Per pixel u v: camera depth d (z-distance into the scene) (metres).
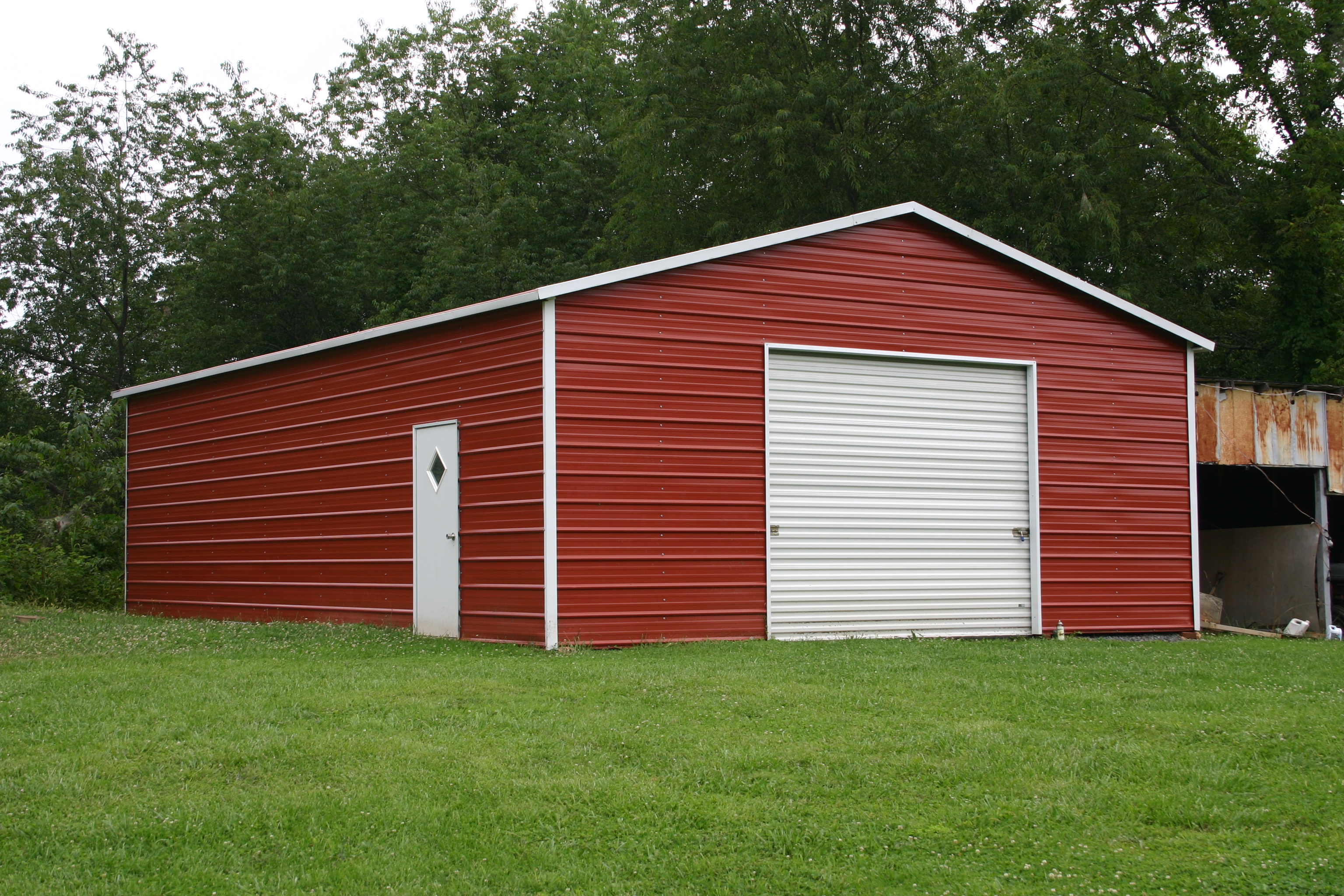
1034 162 28.28
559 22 39.62
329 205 36.94
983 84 29.08
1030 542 14.04
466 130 37.62
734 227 29.88
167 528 16.95
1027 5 29.97
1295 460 16.75
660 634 11.73
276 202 35.62
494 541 11.88
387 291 36.16
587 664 9.77
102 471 22.38
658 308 12.01
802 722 7.43
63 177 37.50
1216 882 4.92
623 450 11.70
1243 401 16.48
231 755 6.55
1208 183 30.58
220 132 38.81
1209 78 29.86
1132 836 5.47
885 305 13.27
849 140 27.28
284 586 14.73
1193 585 14.89
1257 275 32.44
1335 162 28.41
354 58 40.59
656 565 11.77
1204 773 6.38
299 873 4.98
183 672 9.32
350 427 13.86
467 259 32.66
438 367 12.70
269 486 15.08
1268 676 9.70
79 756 6.53
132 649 10.95
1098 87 29.05
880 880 4.95
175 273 38.00
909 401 13.45
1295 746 6.99
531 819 5.61
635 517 11.70
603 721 7.38
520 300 11.52
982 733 7.16
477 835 5.41
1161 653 11.46
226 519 15.79
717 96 29.19
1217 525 20.83
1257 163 30.27
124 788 6.02
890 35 29.02
